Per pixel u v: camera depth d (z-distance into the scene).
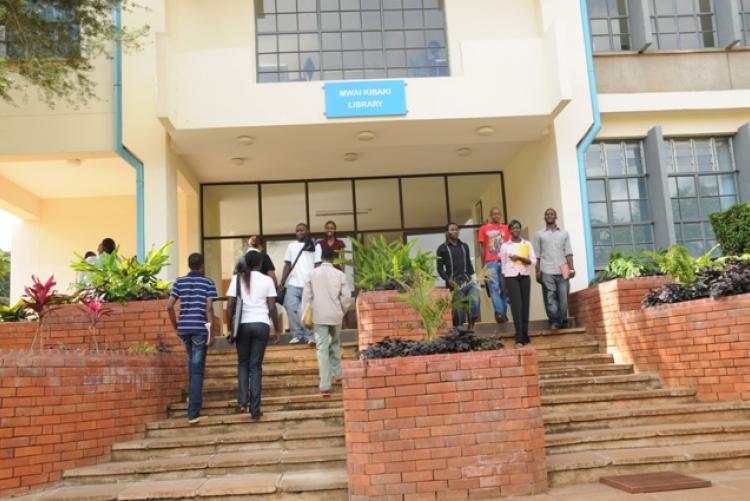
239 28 10.99
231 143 10.41
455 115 9.89
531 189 11.84
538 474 5.44
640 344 8.30
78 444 6.28
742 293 7.24
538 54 10.08
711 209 11.59
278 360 8.80
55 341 8.39
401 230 13.29
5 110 10.17
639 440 6.37
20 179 13.30
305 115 9.77
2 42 8.48
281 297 9.77
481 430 5.42
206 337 7.16
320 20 11.16
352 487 5.37
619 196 11.46
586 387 7.82
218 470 6.04
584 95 10.91
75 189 14.18
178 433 7.02
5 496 5.66
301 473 5.95
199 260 7.34
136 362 7.11
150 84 10.30
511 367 5.53
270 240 13.15
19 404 5.88
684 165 11.71
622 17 11.72
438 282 12.13
